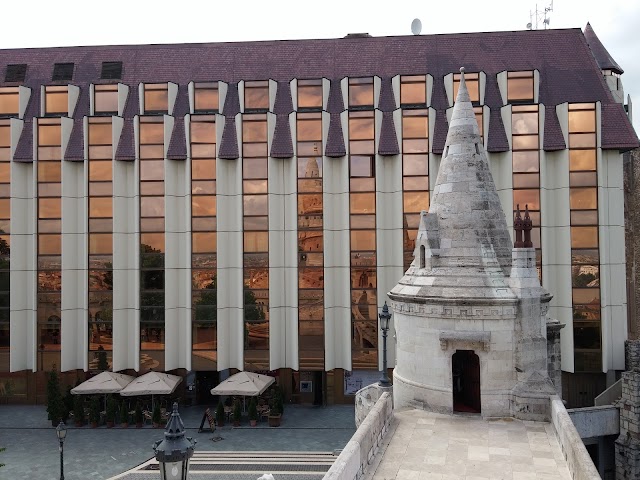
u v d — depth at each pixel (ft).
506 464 39.11
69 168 111.96
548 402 47.98
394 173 109.60
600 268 102.63
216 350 109.50
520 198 105.09
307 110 112.88
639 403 82.84
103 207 111.24
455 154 55.06
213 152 110.52
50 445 88.99
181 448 28.40
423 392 51.49
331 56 121.08
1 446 88.89
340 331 110.52
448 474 37.50
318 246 108.99
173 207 110.83
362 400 60.39
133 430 96.37
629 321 130.41
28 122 115.34
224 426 97.96
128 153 110.83
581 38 118.01
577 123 104.42
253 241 109.70
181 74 121.39
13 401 113.19
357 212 109.19
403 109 108.88
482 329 49.44
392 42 122.01
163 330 109.60
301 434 93.71
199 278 110.32
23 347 112.88
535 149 104.88
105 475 76.89
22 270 112.78
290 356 110.11
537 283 50.06
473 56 118.01
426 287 51.96
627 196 132.26
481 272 50.85
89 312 110.52
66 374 112.27
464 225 52.85
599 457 87.66
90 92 115.14
